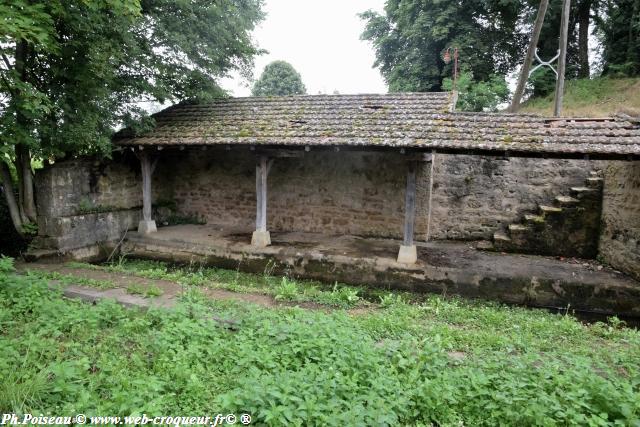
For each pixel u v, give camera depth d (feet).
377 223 31.27
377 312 19.13
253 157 33.71
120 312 15.78
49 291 18.21
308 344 12.74
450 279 23.89
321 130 25.79
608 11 56.85
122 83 26.86
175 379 11.19
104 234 30.17
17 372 10.57
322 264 26.13
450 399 10.45
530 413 9.62
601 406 10.14
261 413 8.97
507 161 29.84
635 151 19.42
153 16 25.95
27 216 27.35
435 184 31.07
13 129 21.17
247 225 34.47
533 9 54.80
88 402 9.45
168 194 36.22
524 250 27.94
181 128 29.66
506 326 18.08
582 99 50.90
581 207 26.84
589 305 22.00
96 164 29.73
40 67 23.75
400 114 26.71
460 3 53.88
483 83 51.01
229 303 18.42
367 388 10.70
